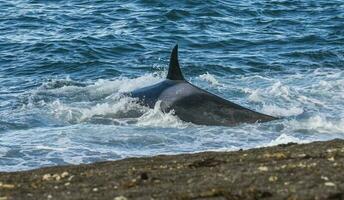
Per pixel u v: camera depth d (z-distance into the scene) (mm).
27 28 129000
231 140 64375
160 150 61344
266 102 78688
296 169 40344
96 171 43812
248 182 38344
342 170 39750
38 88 87750
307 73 95688
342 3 151750
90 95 82062
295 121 69750
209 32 126062
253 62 103438
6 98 81938
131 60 107062
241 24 133500
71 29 127938
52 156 59156
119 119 70812
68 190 39688
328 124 68688
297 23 133750
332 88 84250
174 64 75250
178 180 39875
